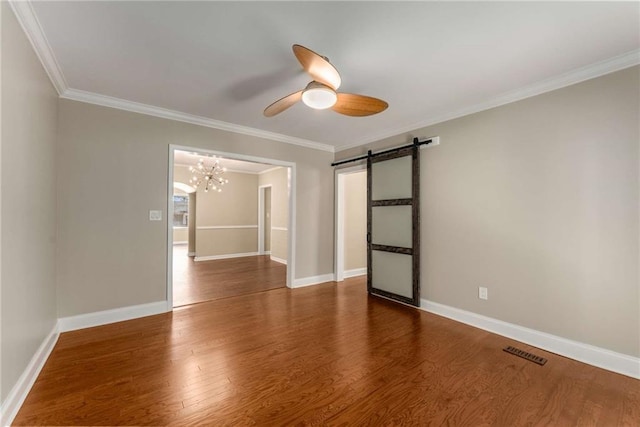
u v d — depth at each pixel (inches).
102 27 69.8
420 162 137.3
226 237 299.9
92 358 86.4
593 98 86.1
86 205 110.1
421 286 136.0
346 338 102.8
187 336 103.4
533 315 98.3
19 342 65.0
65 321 105.7
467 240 118.2
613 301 82.3
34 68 75.0
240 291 166.7
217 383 74.4
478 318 113.7
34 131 75.9
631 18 64.8
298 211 178.4
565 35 71.6
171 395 69.1
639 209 78.2
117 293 117.0
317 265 187.8
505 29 69.6
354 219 211.3
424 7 62.4
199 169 270.4
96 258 112.2
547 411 64.6
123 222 118.3
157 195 126.6
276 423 60.4
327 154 192.5
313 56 62.0
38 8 62.5
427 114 127.6
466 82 97.3
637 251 78.6
